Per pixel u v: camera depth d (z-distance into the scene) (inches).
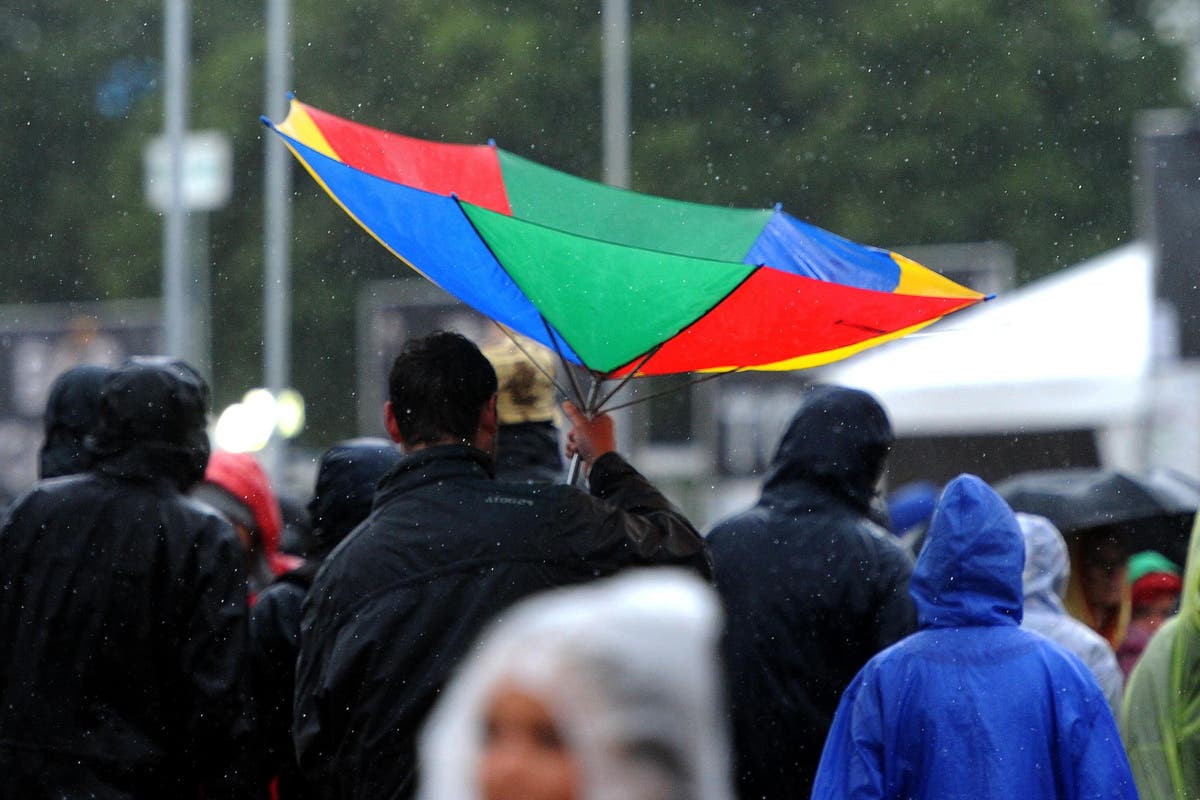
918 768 443.8
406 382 423.8
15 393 2802.7
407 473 419.5
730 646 522.3
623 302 429.1
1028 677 444.8
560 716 124.2
